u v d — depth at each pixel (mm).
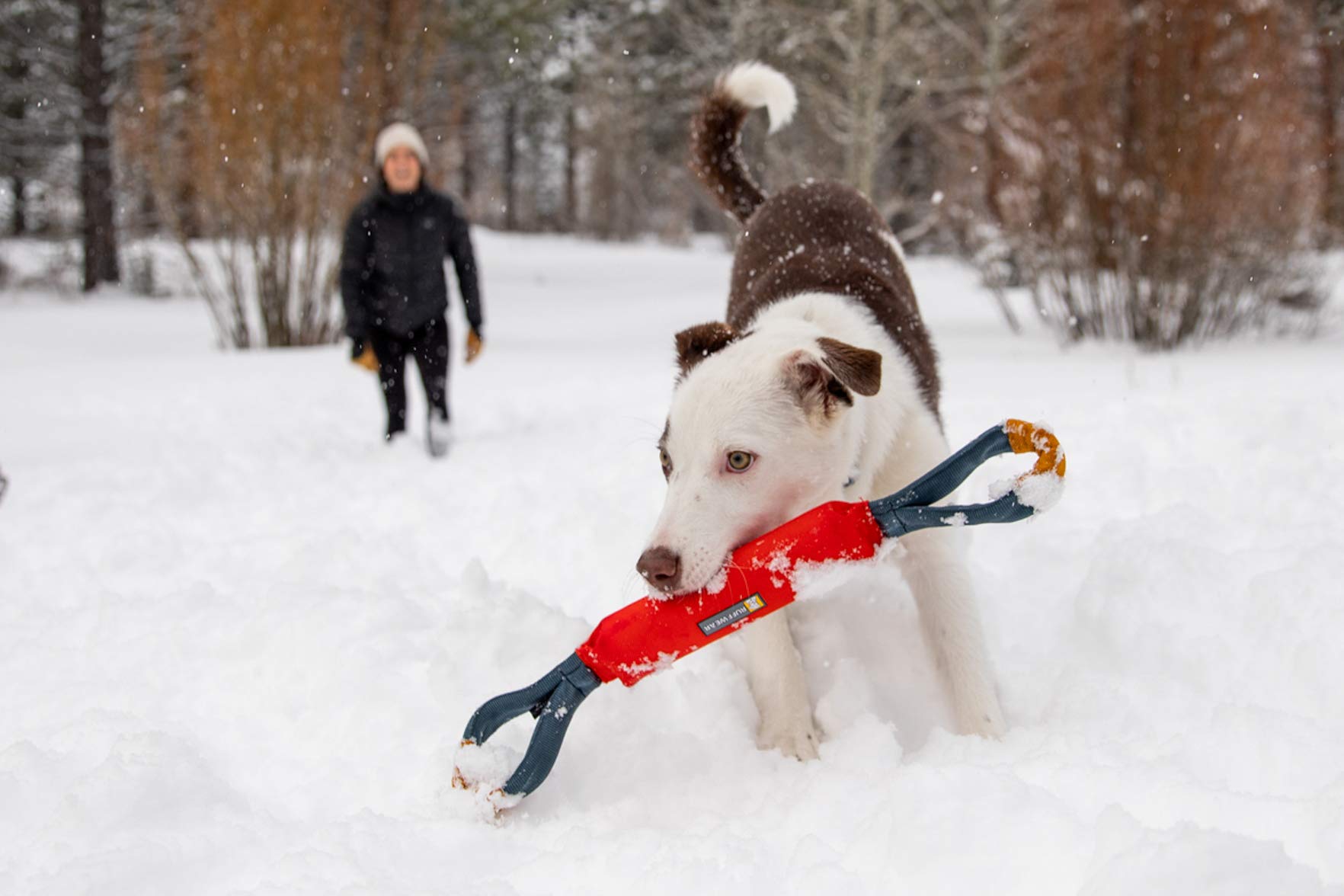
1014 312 11578
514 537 4137
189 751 2494
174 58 18250
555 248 30172
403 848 2119
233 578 3818
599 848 2086
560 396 7836
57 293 19609
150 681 2930
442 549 4152
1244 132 8477
